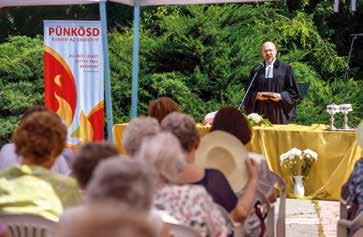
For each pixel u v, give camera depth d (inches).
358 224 213.0
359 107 738.2
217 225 160.6
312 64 806.5
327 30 848.9
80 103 417.1
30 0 432.5
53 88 417.7
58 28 414.6
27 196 166.9
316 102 737.6
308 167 433.7
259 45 722.8
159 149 159.8
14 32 855.1
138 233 72.7
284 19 792.9
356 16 869.8
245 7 736.3
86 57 415.5
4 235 120.3
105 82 449.7
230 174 209.8
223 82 709.3
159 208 159.5
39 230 165.3
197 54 713.6
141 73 710.5
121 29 779.4
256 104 489.4
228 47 715.4
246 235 222.2
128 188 91.4
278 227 259.4
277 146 436.8
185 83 709.3
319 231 355.3
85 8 856.9
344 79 773.3
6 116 691.4
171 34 719.7
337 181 430.3
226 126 234.8
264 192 241.1
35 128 173.3
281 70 487.8
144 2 463.8
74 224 72.6
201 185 183.3
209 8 728.3
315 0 857.5
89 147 158.6
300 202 425.7
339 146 429.4
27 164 173.9
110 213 72.9
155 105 264.5
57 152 176.4
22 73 696.4
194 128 186.7
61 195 168.4
